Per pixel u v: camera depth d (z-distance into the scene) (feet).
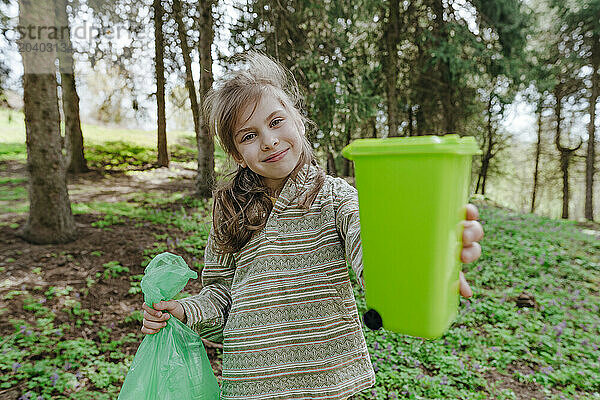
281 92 4.81
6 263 17.24
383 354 13.57
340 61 27.81
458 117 39.83
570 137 64.08
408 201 2.84
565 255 25.84
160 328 4.99
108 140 51.01
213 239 5.21
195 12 32.04
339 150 29.50
